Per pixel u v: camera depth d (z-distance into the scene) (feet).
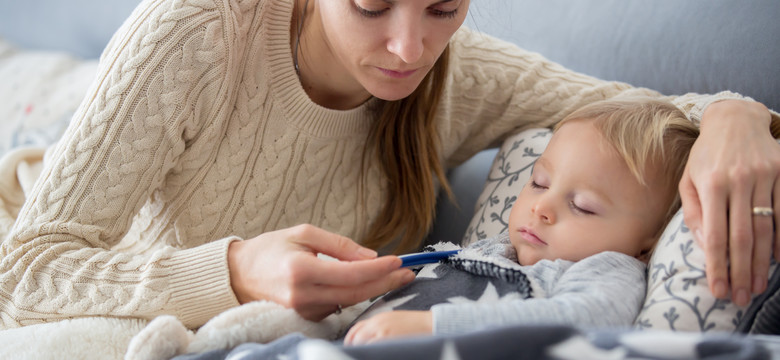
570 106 4.13
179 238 3.56
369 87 3.24
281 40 3.55
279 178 3.68
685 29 4.22
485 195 4.03
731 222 2.51
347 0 2.96
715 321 2.50
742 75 3.93
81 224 3.16
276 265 2.73
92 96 3.23
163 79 3.20
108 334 2.91
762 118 2.91
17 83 6.82
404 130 3.92
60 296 3.04
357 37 3.03
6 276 3.09
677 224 2.79
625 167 2.95
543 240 2.99
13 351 2.79
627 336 1.86
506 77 4.25
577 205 2.95
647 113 3.09
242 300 2.92
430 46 3.10
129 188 3.21
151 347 2.51
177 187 3.52
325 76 3.64
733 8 4.04
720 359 1.73
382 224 4.06
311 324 2.73
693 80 4.17
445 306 2.40
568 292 2.63
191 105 3.29
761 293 2.50
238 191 3.58
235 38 3.37
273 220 3.73
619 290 2.63
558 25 4.91
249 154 3.58
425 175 3.97
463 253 3.02
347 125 3.84
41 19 7.63
